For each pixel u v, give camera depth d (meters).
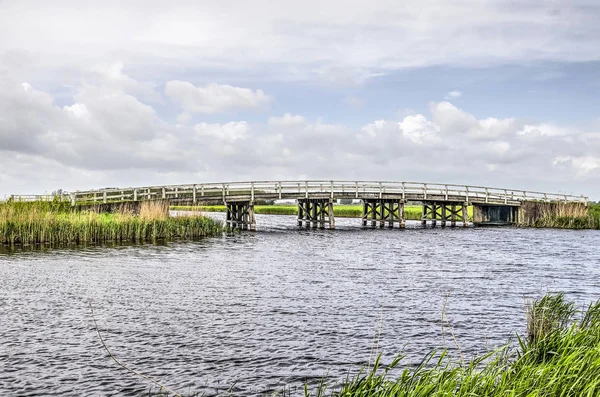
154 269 21.62
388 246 32.97
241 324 12.86
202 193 43.41
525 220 56.09
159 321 13.10
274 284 18.47
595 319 9.54
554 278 20.14
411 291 17.33
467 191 55.16
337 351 10.80
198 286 17.92
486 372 6.91
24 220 30.25
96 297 15.91
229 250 29.56
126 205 37.28
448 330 12.44
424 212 56.75
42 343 11.20
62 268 21.38
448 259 26.11
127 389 8.73
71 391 8.63
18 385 8.86
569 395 6.03
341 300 15.78
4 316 13.41
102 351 10.71
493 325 12.95
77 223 31.69
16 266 21.73
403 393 6.03
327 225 57.00
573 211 53.91
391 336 11.91
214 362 10.11
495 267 23.25
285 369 9.76
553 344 8.25
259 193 45.84
